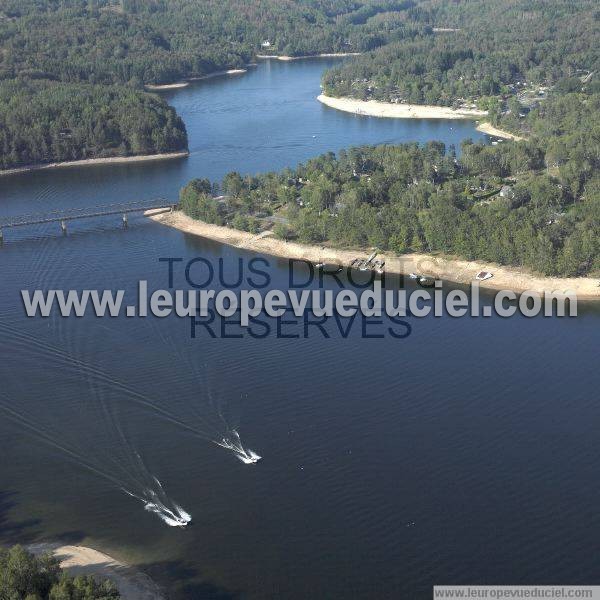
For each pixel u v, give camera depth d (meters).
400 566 184.12
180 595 177.50
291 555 187.62
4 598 162.50
